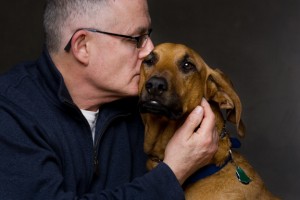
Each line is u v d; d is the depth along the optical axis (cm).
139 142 309
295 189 581
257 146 607
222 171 278
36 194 241
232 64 644
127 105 299
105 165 285
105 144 288
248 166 296
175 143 259
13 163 244
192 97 271
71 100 269
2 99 259
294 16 651
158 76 261
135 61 283
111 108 293
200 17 653
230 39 648
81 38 272
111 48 274
